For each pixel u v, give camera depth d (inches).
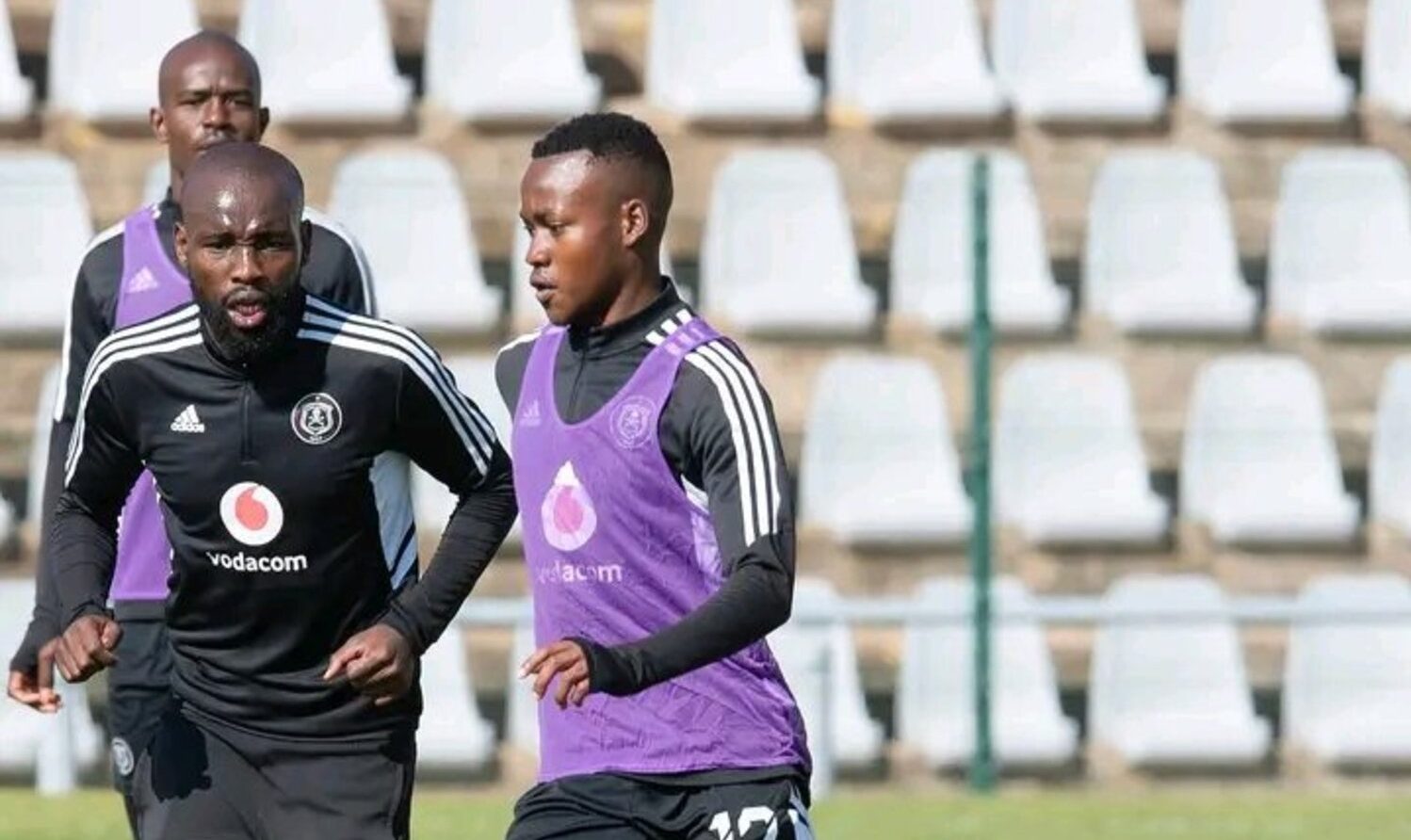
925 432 1728.6
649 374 667.4
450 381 711.7
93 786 1535.4
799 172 1834.4
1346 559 1758.1
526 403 689.0
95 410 709.3
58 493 847.1
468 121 1861.5
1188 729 1647.4
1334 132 1952.5
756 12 1935.3
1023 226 1830.7
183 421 697.6
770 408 660.7
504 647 1643.7
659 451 665.0
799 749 681.0
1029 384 1755.7
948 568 1724.9
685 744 667.4
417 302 1747.0
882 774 1594.5
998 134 1918.1
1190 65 1961.1
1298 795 1520.7
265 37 1887.3
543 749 690.2
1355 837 1307.8
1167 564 1742.1
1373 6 1985.7
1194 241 1854.1
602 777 671.1
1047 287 1819.6
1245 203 1926.7
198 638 722.8
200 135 870.4
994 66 1977.1
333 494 700.7
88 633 692.1
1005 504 1737.2
